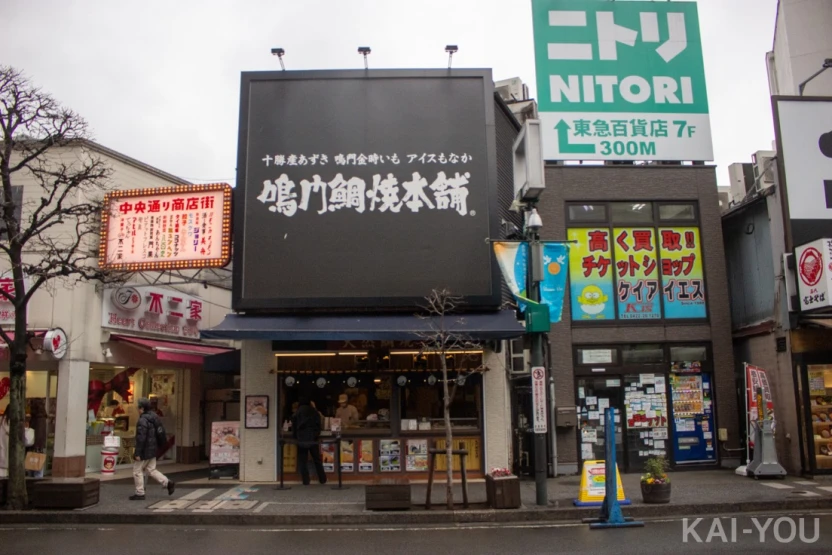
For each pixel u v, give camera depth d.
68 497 12.04
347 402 15.43
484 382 15.21
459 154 15.10
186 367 20.16
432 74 15.41
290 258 14.75
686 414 16.30
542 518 11.55
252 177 15.06
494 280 14.59
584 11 17.66
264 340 14.80
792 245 14.95
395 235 14.79
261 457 15.27
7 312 16.05
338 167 15.06
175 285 19.91
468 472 15.05
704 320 16.61
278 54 15.22
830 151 15.38
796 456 14.84
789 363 15.05
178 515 11.52
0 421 15.76
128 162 18.09
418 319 14.31
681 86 17.52
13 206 12.69
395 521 11.43
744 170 20.41
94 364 17.42
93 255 15.60
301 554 9.03
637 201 17.02
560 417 15.64
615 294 16.59
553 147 17.00
